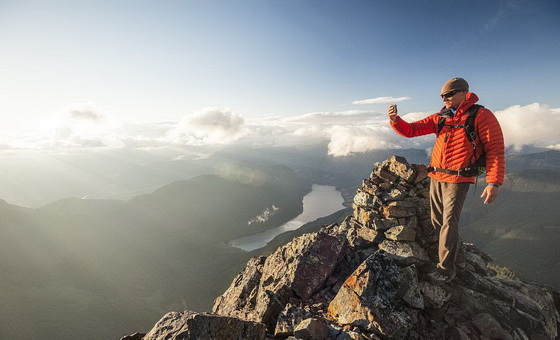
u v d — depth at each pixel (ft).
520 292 9.36
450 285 8.45
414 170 9.29
